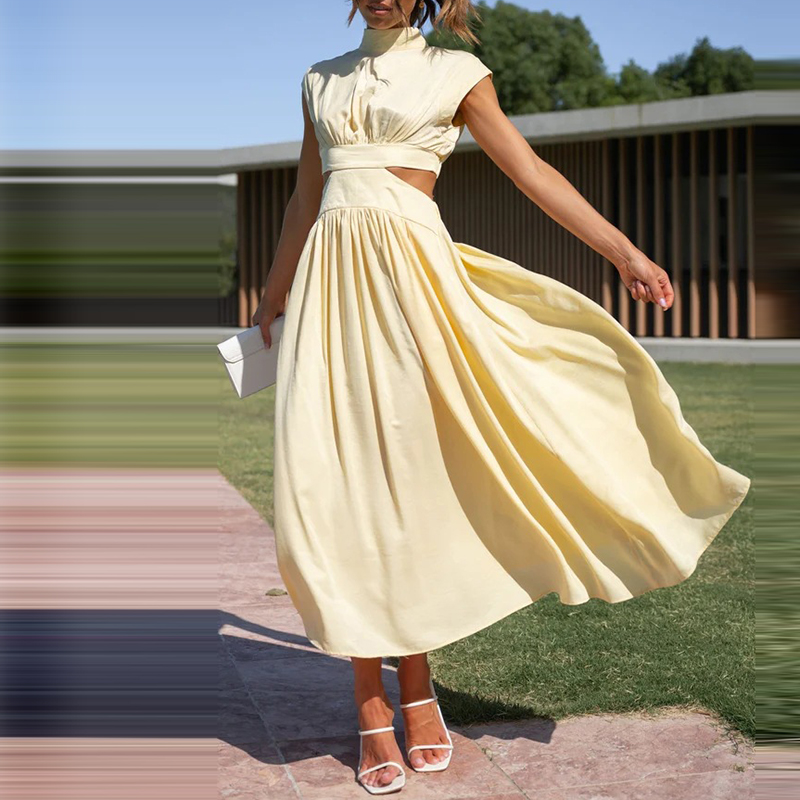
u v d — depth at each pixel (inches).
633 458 114.4
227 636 156.5
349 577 108.0
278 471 108.1
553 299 114.6
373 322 109.7
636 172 844.6
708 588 176.1
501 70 1978.3
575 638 151.0
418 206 111.4
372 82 111.8
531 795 105.3
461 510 111.4
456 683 134.7
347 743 118.6
